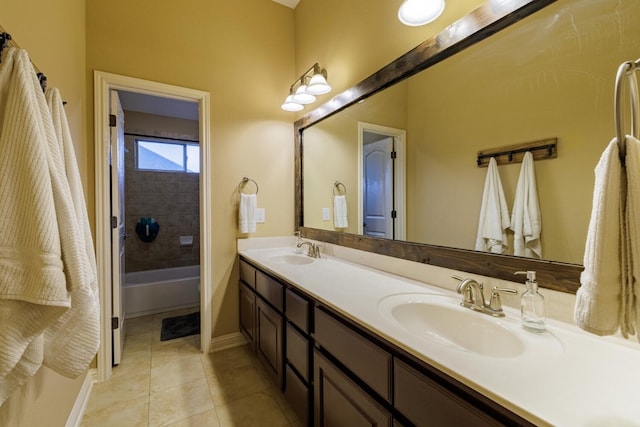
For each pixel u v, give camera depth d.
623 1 0.81
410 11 1.31
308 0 2.41
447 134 1.31
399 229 1.58
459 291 1.07
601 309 0.56
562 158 0.94
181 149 4.14
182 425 1.53
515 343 0.87
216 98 2.28
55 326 0.96
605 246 0.57
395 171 1.60
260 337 1.93
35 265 0.74
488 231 1.15
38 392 1.08
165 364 2.12
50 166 0.83
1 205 0.72
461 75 1.24
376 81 1.67
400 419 0.85
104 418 1.57
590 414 0.54
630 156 0.55
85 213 1.08
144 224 3.82
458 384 0.68
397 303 1.15
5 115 0.75
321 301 1.21
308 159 2.46
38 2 1.11
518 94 1.05
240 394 1.78
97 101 1.88
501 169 1.11
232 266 2.38
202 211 2.25
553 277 0.96
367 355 0.97
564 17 0.93
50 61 1.24
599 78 0.85
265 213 2.49
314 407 1.31
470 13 1.17
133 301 3.07
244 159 2.40
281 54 2.57
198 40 2.21
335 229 2.11
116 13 1.95
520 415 0.55
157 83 2.06
